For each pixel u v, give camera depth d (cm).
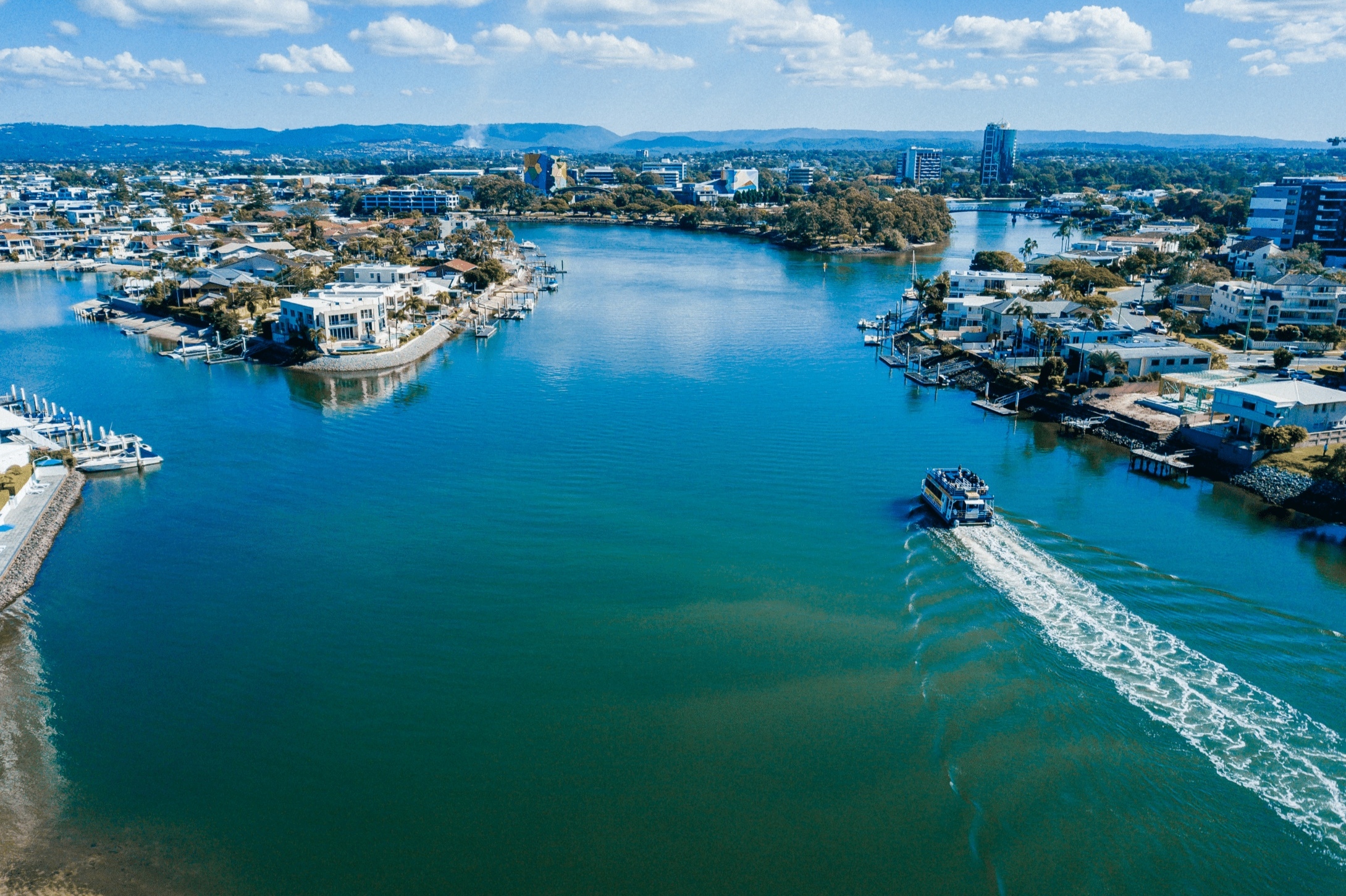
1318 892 4822
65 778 5962
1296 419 11219
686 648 7300
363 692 6812
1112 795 5509
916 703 6475
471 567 8788
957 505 9569
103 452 12006
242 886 5088
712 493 10669
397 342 18238
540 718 6469
